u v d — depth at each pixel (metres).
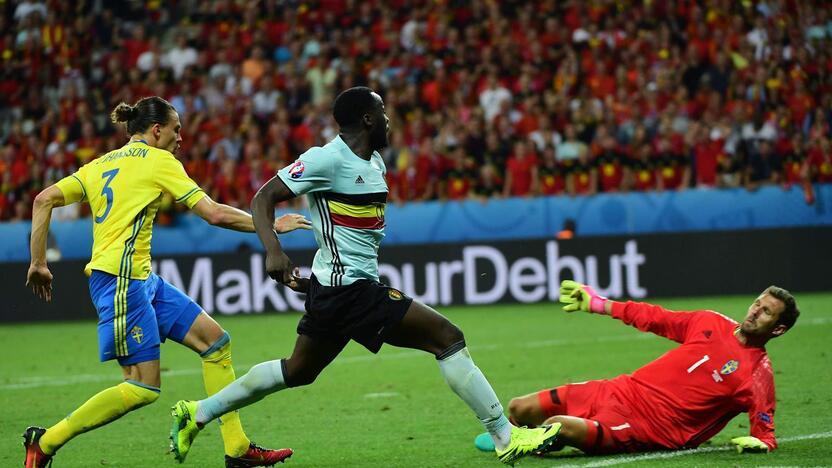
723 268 61.00
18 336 56.00
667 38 76.31
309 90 75.44
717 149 65.06
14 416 30.53
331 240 19.31
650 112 70.25
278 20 83.88
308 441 25.11
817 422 24.88
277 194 19.16
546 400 22.20
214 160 69.44
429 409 29.31
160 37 87.25
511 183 65.44
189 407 20.08
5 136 78.62
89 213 66.69
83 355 46.47
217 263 62.84
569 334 47.84
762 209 62.44
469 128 68.06
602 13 78.94
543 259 61.91
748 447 20.98
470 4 81.50
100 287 20.44
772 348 39.78
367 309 19.23
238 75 78.81
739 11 78.19
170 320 21.41
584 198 63.38
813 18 78.44
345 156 19.20
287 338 49.97
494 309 60.16
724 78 72.62
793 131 68.12
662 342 43.84
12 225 65.69
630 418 21.36
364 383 35.22
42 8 86.06
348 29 82.31
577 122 68.38
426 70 76.06
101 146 73.62
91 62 83.38
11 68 81.94
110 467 22.47
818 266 60.97
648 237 61.22
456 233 64.25
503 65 75.38
